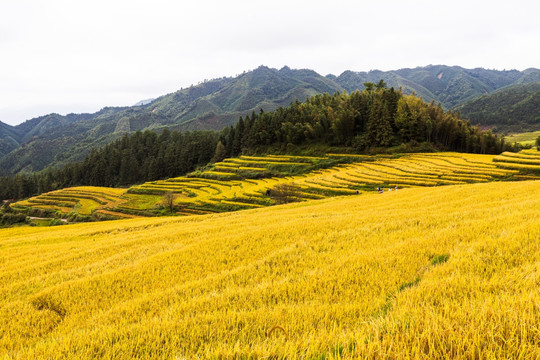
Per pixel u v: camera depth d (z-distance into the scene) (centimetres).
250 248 1151
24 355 448
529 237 722
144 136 19575
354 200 3334
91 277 970
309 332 409
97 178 16262
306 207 3002
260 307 569
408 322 324
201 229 1798
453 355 256
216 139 17375
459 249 741
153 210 8125
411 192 3434
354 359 264
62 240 2314
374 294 578
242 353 336
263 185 8925
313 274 743
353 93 14862
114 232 2484
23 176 17125
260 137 14162
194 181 11112
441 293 465
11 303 816
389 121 11544
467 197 2275
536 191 2077
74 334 522
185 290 749
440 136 11750
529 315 281
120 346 434
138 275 950
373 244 998
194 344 425
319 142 12756
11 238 2769
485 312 308
